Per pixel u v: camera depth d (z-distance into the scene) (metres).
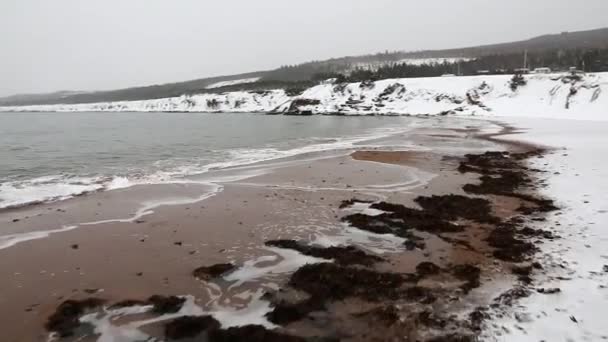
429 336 5.12
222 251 8.13
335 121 54.00
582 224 8.98
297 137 33.06
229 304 6.12
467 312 5.65
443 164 18.23
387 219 9.95
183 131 40.62
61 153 23.81
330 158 20.41
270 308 5.98
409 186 13.82
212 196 12.59
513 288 6.27
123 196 12.63
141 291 6.48
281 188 13.69
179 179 15.55
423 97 66.00
